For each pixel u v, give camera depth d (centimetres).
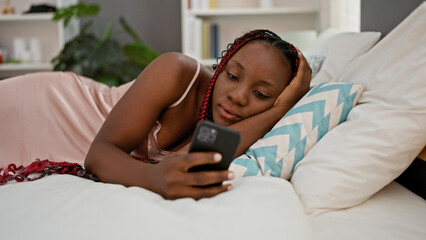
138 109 92
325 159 81
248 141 93
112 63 348
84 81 136
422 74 81
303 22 355
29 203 66
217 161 66
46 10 357
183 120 105
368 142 80
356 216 78
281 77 94
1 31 377
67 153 119
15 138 121
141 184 78
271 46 92
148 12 389
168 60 96
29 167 87
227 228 59
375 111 84
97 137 92
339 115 91
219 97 94
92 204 63
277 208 66
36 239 56
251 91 93
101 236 56
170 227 58
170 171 70
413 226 73
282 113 96
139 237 56
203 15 358
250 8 363
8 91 128
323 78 151
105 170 84
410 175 96
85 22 394
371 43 139
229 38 363
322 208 79
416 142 80
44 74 135
